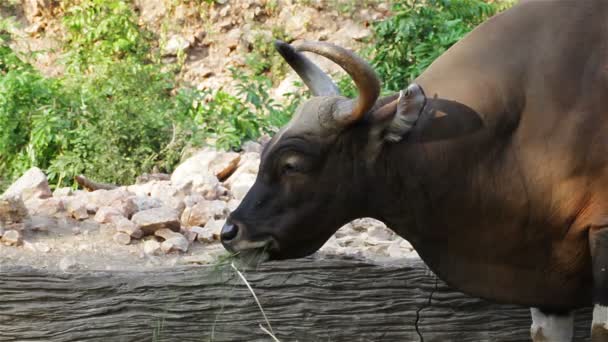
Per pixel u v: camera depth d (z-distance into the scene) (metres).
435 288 15.41
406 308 15.37
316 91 13.27
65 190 18.77
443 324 15.45
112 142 23.77
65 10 33.25
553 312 14.38
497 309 15.55
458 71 12.98
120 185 23.33
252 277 14.99
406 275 15.36
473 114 12.73
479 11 28.30
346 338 15.20
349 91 24.92
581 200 12.69
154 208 17.08
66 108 25.39
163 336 14.77
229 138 22.94
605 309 12.59
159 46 32.72
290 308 15.06
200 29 32.75
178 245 16.09
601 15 12.98
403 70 25.94
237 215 12.84
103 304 14.62
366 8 32.09
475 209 12.96
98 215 17.08
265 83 28.50
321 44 12.31
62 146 24.38
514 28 13.07
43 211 17.16
